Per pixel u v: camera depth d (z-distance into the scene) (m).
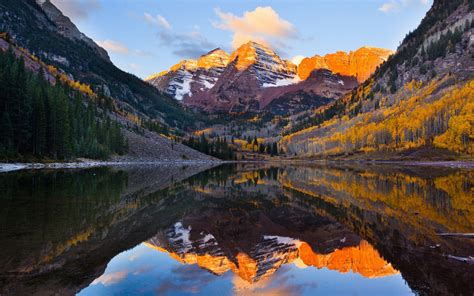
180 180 59.88
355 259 15.29
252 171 94.62
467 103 133.62
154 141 174.00
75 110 116.56
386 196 37.28
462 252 15.81
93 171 73.25
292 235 20.66
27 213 23.31
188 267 13.84
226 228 22.44
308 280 12.66
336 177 67.50
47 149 87.62
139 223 22.41
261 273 13.40
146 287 11.35
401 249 16.69
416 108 184.12
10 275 11.76
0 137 71.88
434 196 36.12
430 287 11.65
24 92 80.44
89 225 20.39
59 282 11.33
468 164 101.88
